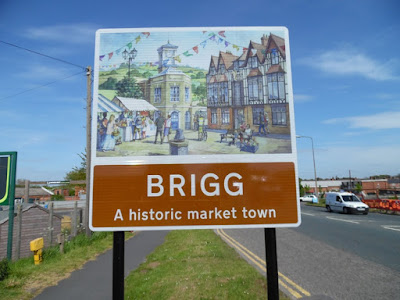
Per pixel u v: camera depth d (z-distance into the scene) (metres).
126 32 3.42
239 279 5.44
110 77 3.34
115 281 2.91
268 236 3.06
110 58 3.37
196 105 3.32
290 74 3.34
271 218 3.10
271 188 3.15
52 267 7.20
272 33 3.42
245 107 3.31
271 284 2.95
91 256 8.53
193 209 3.11
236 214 3.11
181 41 3.41
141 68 3.36
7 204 7.70
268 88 3.33
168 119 3.28
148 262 7.65
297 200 3.13
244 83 3.35
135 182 3.14
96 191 3.11
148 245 10.20
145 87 3.34
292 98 3.31
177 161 3.19
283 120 3.28
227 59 3.39
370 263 7.32
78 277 6.46
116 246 3.01
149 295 5.00
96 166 3.16
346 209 22.81
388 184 67.00
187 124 3.28
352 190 58.03
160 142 3.24
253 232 13.05
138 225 3.07
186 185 3.15
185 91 3.34
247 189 3.15
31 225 8.48
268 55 3.39
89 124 12.27
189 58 3.39
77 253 8.79
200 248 8.69
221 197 3.13
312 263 7.36
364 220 17.39
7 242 7.68
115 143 3.22
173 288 5.16
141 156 3.20
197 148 3.23
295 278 6.11
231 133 3.27
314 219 18.30
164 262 7.40
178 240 10.64
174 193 3.13
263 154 3.22
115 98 3.30
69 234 10.97
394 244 9.66
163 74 3.36
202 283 5.28
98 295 5.35
